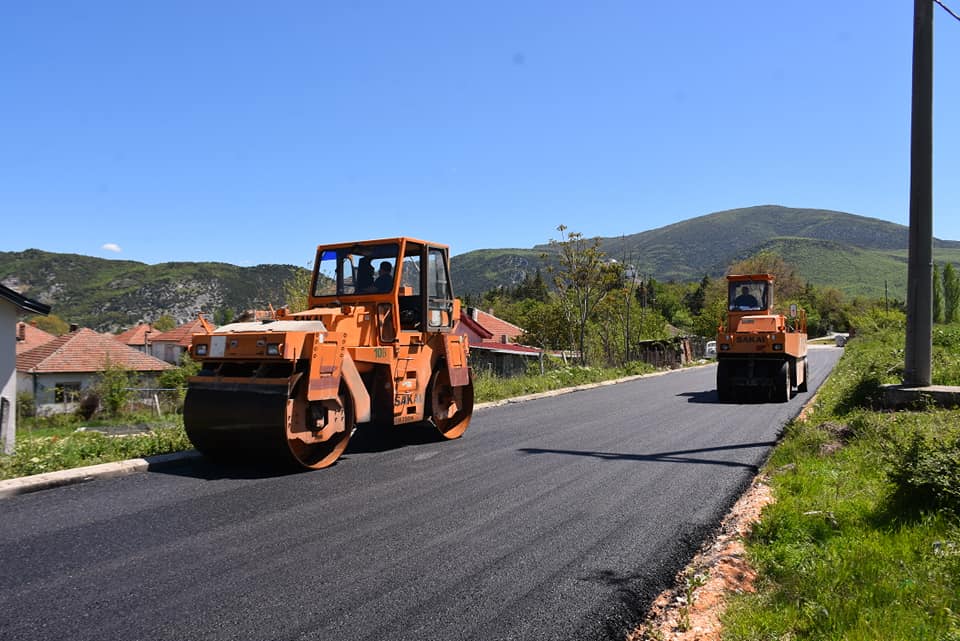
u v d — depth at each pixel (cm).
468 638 373
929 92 1191
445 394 1045
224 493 676
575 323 3616
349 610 405
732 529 580
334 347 808
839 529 551
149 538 532
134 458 821
